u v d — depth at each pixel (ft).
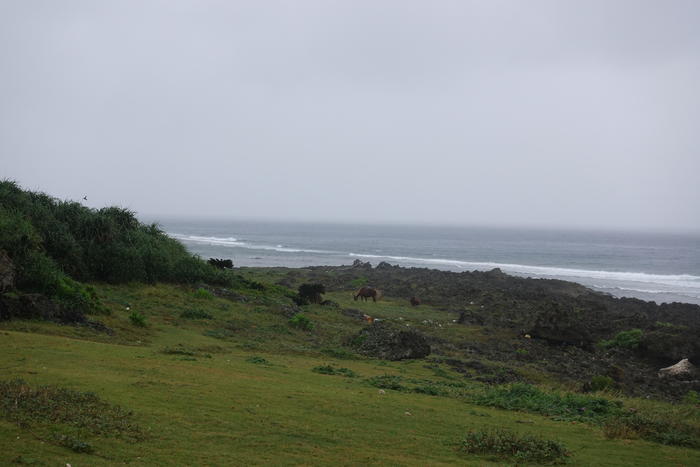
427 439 31.86
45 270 66.39
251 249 406.62
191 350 57.31
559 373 80.43
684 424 39.29
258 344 68.95
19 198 90.53
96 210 109.70
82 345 48.44
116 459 22.84
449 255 415.23
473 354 88.17
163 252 103.96
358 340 79.05
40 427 24.53
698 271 329.52
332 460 26.25
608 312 141.69
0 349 41.68
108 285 89.66
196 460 24.07
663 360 97.19
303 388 42.01
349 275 201.26
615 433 36.73
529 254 444.14
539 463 29.09
